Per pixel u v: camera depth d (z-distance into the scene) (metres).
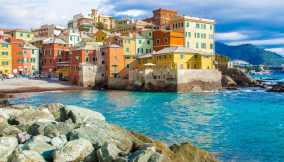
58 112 27.34
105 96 77.81
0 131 22.14
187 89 90.06
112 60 105.56
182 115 47.53
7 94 78.50
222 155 26.59
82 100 68.75
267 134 34.44
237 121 42.47
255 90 96.62
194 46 119.75
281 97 75.19
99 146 18.48
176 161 19.14
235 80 118.25
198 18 121.19
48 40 135.00
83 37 147.50
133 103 62.84
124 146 19.28
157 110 52.78
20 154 17.06
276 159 25.59
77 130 20.36
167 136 33.53
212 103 62.84
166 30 120.31
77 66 107.25
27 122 25.00
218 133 34.94
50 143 19.27
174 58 97.31
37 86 95.62
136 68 102.12
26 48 128.75
